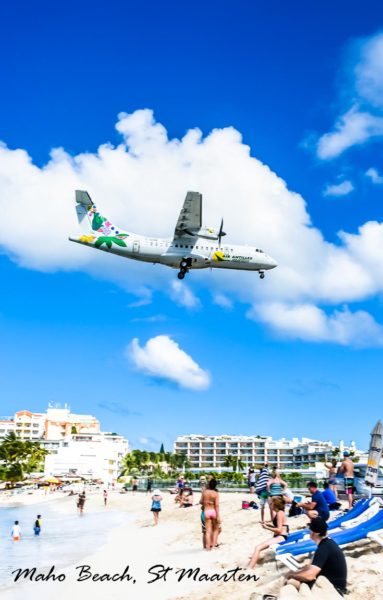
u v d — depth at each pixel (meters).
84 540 25.12
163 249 43.03
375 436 17.88
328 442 184.12
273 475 18.59
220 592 11.27
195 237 43.66
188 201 40.97
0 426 174.12
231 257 44.25
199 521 26.28
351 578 10.34
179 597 11.38
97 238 42.97
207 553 16.06
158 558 16.42
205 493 16.62
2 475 111.62
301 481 36.53
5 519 42.16
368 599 9.27
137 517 37.59
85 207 44.22
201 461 197.38
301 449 185.50
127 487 81.62
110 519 38.75
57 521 39.03
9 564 17.92
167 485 63.97
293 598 8.48
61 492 88.56
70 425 174.88
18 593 13.45
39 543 24.42
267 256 45.38
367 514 14.04
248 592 10.52
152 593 12.16
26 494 85.75
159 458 169.25
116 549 20.12
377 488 23.28
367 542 12.61
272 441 194.00
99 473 125.69
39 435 176.25
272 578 11.58
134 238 43.19
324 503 13.13
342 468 18.66
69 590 13.52
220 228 43.31
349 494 18.19
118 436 168.00
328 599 8.77
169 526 26.77
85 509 53.38
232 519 22.28
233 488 46.56
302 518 17.58
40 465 129.75
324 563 9.22
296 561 10.92
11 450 118.12
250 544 16.17
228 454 196.25
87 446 125.81
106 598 12.23
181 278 44.31
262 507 18.59
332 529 13.63
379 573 10.47
